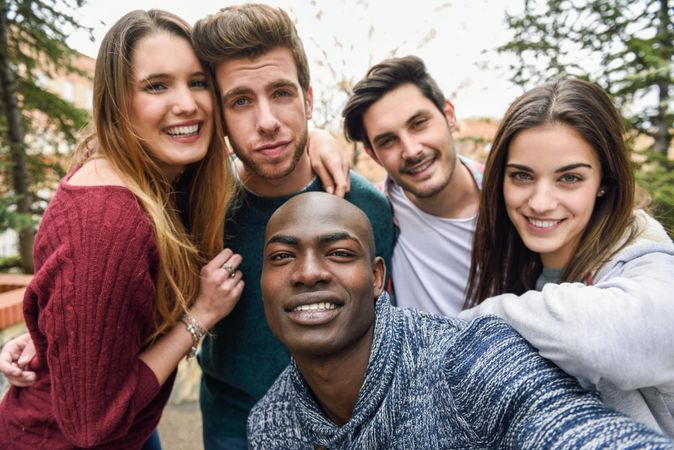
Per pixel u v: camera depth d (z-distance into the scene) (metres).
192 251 1.48
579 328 1.02
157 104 1.42
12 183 6.25
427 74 2.07
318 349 1.10
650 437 0.84
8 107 5.67
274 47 1.56
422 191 2.04
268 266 1.18
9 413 1.41
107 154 1.39
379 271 1.31
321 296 1.10
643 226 1.42
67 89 11.27
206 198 1.66
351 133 2.24
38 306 1.26
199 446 3.33
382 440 1.07
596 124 1.37
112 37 1.40
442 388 1.08
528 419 0.95
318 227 1.14
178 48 1.45
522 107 1.45
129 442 1.46
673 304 1.03
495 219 1.62
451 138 2.11
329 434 1.14
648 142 4.21
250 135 1.60
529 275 1.65
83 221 1.19
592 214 1.48
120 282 1.19
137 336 1.29
